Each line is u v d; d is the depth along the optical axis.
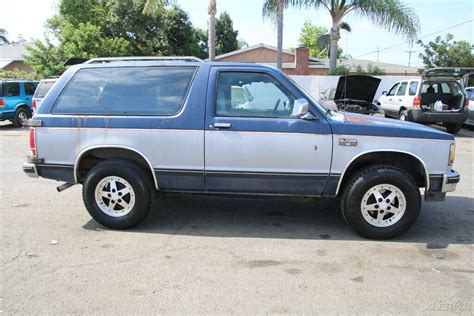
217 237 4.84
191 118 4.77
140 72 4.98
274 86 4.77
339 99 12.68
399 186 4.66
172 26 33.66
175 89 4.88
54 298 3.49
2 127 16.88
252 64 4.86
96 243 4.63
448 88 13.98
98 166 4.93
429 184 4.75
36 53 25.14
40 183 7.34
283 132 4.67
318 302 3.45
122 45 26.34
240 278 3.84
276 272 3.97
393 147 4.65
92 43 25.16
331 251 4.46
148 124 4.82
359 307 3.38
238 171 4.79
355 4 19.39
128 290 3.62
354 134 4.65
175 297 3.51
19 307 3.35
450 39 24.81
